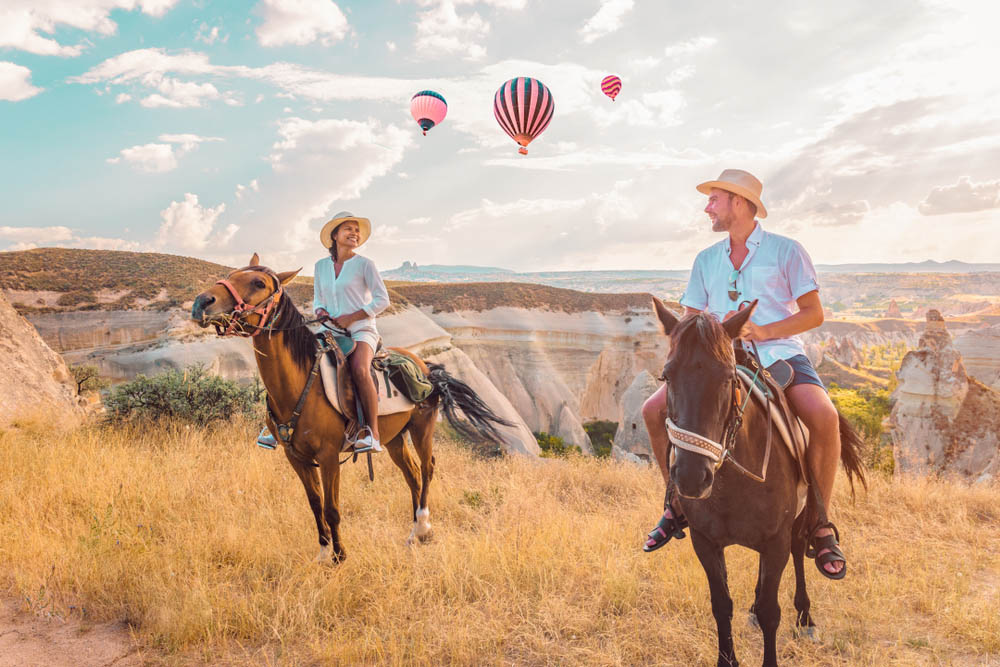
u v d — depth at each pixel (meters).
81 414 11.12
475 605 4.55
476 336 75.69
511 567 5.00
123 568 4.73
